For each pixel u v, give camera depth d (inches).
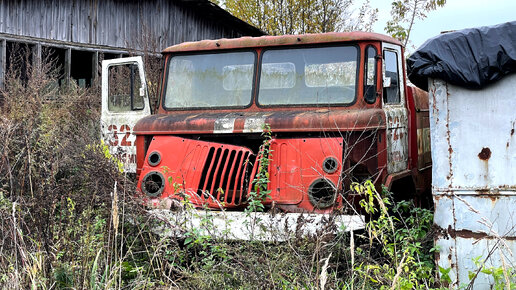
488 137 196.5
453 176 200.4
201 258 218.5
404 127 286.0
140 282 194.2
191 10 830.5
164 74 301.4
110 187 230.2
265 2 952.3
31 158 249.3
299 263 190.5
